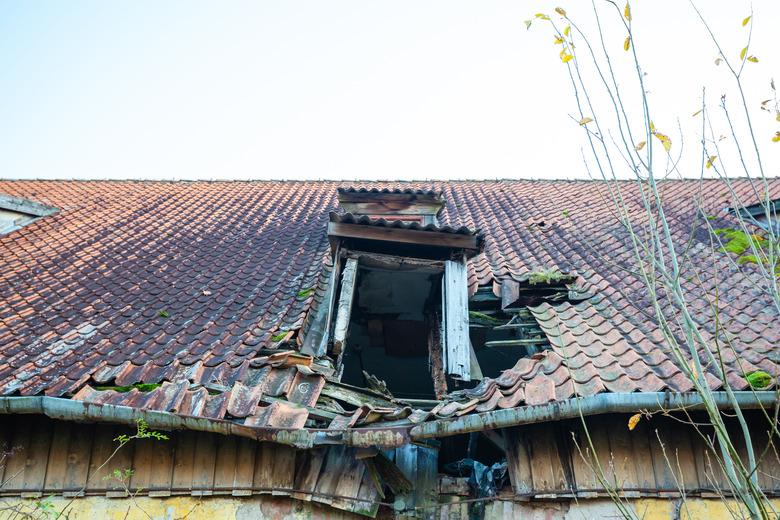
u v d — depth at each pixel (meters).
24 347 5.94
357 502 5.06
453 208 10.74
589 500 4.92
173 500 5.12
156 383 5.31
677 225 8.85
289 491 5.10
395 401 5.67
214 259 8.22
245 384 5.31
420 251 7.20
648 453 4.99
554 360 5.41
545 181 12.63
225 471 5.16
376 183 13.16
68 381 5.28
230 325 6.30
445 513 5.23
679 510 4.81
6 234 9.13
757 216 8.47
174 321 6.47
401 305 8.22
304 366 5.52
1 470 5.18
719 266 7.26
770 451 4.92
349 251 7.16
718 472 4.90
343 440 4.84
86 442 5.27
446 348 6.41
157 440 5.25
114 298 7.03
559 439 5.10
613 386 4.90
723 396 4.69
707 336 5.79
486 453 6.40
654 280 3.49
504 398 4.91
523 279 7.13
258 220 9.96
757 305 6.31
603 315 6.41
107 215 9.99
